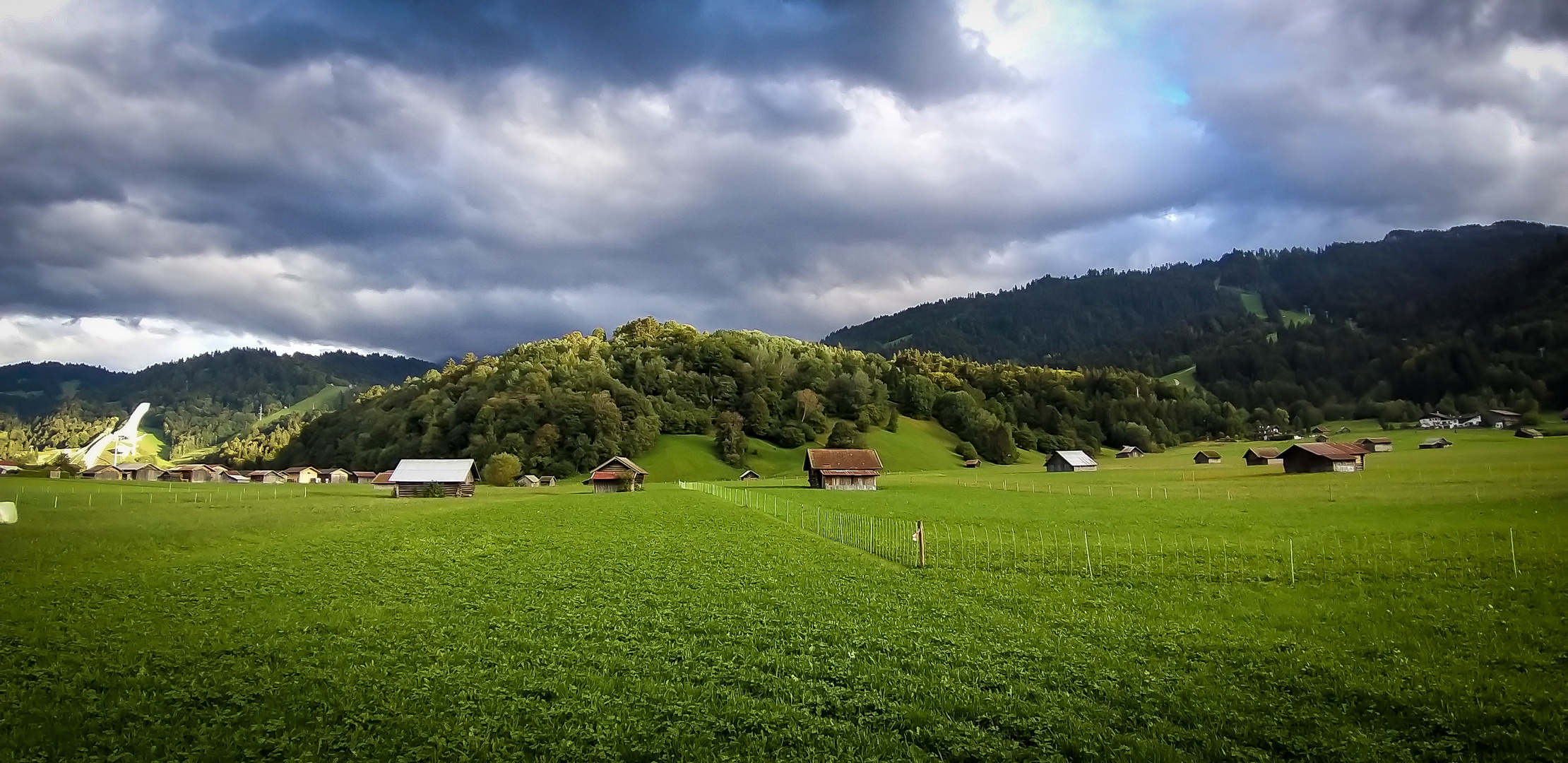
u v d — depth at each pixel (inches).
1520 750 561.6
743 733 610.9
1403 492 2967.5
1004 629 956.0
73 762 550.9
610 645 884.6
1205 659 807.7
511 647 880.3
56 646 874.8
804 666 790.5
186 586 1279.5
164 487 4596.5
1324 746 571.8
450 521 2445.9
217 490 4507.9
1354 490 3181.6
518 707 671.1
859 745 586.6
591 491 4857.3
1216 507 2822.3
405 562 1561.3
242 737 601.0
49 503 3031.5
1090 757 563.2
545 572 1444.4
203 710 666.8
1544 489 2687.0
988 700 678.5
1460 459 4697.3
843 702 684.7
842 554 1705.2
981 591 1226.6
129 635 930.1
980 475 5836.6
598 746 585.0
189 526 2226.9
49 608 1093.1
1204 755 565.6
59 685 728.3
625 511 2891.2
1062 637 911.0
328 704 678.5
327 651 861.8
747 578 1368.1
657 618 1026.7
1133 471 5954.7
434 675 765.3
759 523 2428.6
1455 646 833.5
